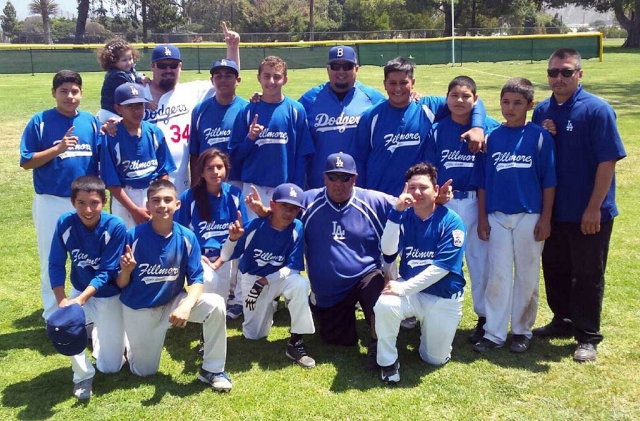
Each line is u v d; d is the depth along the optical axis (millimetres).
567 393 3924
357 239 4609
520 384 4047
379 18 61938
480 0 52250
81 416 3723
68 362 4441
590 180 4273
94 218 4059
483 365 4332
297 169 5469
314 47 33219
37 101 19031
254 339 4867
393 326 4066
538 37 33656
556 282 4660
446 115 5043
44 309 4988
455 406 3807
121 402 3887
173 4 73562
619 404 3795
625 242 6891
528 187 4359
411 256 4383
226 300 5301
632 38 46312
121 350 4289
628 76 24406
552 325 4801
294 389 4051
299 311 4398
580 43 34125
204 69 31578
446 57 33719
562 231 4461
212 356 4055
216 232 4938
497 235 4477
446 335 4242
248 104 5402
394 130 5035
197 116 5535
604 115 4129
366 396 3943
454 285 4223
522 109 4359
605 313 5125
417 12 56344
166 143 5207
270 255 4598
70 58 30812
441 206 4375
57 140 4688
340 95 5527
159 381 4176
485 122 4867
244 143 5258
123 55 5355
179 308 3867
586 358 4328
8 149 12258
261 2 63531
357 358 4531
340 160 4441
